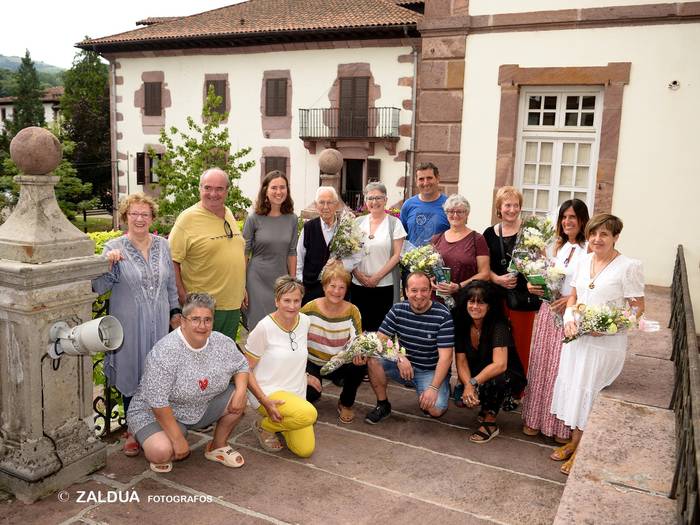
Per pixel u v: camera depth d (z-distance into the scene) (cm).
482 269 467
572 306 387
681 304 474
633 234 869
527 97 930
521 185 952
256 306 482
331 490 344
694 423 231
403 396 502
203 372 350
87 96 4019
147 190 2177
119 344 316
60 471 335
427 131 969
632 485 291
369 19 1747
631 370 456
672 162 836
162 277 379
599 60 856
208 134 1343
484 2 905
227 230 425
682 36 810
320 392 460
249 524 308
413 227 543
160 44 2020
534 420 422
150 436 347
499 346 415
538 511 328
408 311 443
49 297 318
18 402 324
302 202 1941
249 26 1902
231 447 396
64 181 2848
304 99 1873
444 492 345
